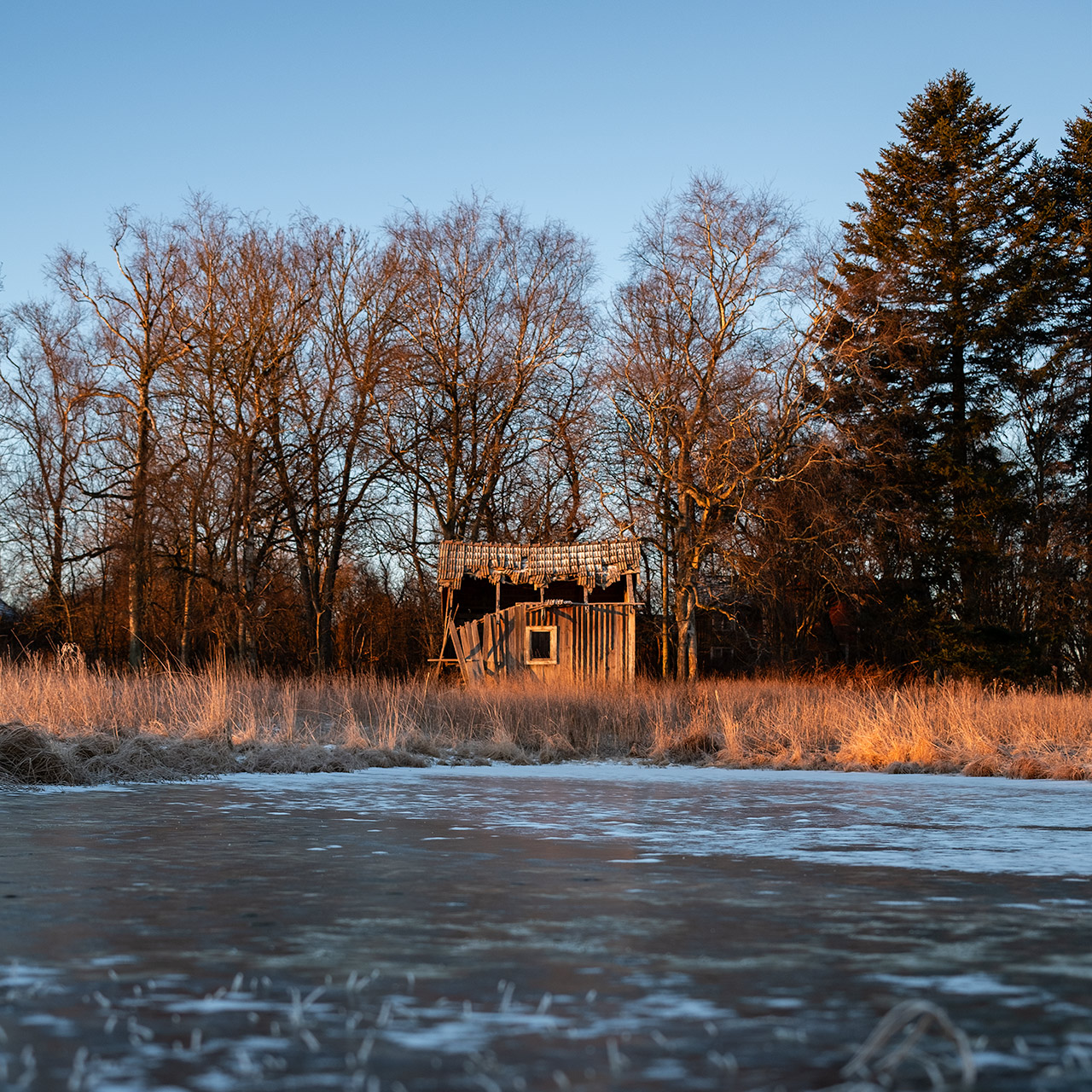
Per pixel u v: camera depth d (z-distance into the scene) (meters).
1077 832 10.35
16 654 43.25
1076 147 48.25
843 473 43.31
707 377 40.84
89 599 48.81
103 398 42.47
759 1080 3.61
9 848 8.82
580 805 12.50
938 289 46.22
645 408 42.38
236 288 41.47
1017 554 45.66
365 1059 3.80
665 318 40.75
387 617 54.12
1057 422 46.22
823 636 50.03
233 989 4.70
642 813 11.77
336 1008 4.41
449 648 43.50
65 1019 4.25
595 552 40.00
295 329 42.97
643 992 4.68
